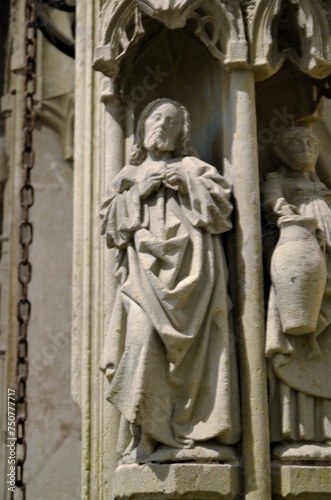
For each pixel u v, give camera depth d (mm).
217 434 5789
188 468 5719
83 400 6406
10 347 9492
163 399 5812
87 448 6320
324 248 6246
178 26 6418
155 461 5758
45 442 9164
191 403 5836
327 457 5887
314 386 6008
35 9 8703
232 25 6473
